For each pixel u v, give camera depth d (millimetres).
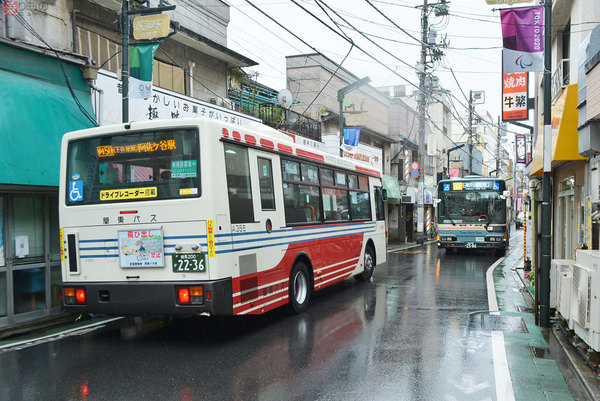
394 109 31734
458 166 45219
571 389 4801
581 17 10633
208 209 5965
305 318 8039
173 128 6211
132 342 6535
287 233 7879
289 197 8094
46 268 7930
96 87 9492
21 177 7117
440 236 20016
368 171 12453
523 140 20750
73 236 6578
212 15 15414
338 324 7598
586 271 5473
